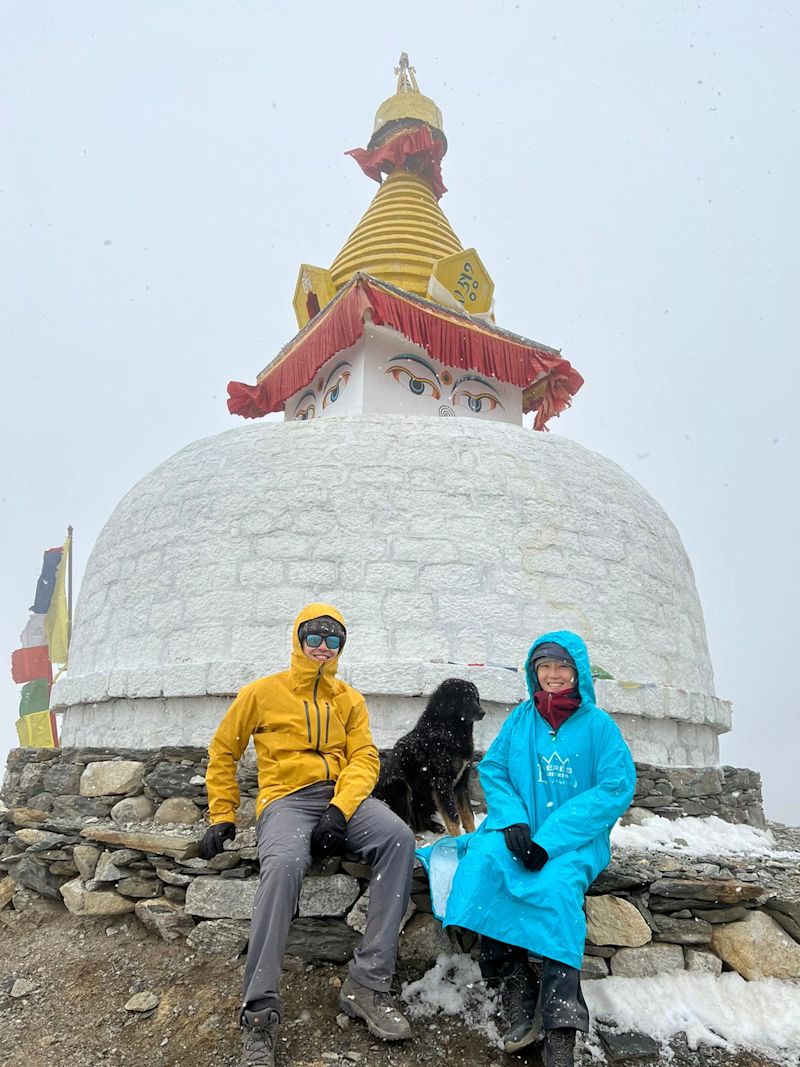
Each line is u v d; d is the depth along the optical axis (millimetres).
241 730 4359
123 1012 4145
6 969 4742
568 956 3434
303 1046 3725
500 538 6891
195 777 5766
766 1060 3768
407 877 3928
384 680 6023
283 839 3857
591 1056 3736
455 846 4355
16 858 5723
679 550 8531
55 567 19562
